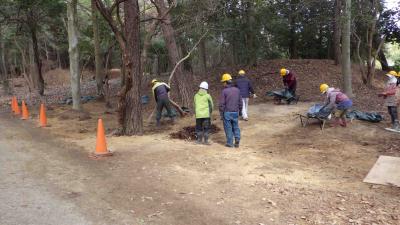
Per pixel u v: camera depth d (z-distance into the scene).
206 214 5.56
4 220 5.26
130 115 11.69
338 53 22.53
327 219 5.30
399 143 9.81
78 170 7.80
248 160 8.54
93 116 16.77
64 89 32.47
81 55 31.64
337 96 11.55
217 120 13.92
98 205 5.89
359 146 9.72
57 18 27.17
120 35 10.77
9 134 12.21
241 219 5.38
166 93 13.25
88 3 28.58
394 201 5.90
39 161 8.55
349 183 6.88
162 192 6.47
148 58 28.62
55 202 5.98
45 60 48.22
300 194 6.30
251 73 22.52
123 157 8.76
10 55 46.81
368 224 5.09
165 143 10.25
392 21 22.14
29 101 23.89
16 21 25.73
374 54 20.77
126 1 11.20
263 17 21.94
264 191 6.47
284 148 9.77
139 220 5.35
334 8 22.34
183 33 18.92
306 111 14.43
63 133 12.39
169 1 16.33
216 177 7.27
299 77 21.20
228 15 20.62
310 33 25.94
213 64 29.72
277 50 28.05
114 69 36.56
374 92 18.31
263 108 15.73
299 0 22.73
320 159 8.65
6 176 7.37
